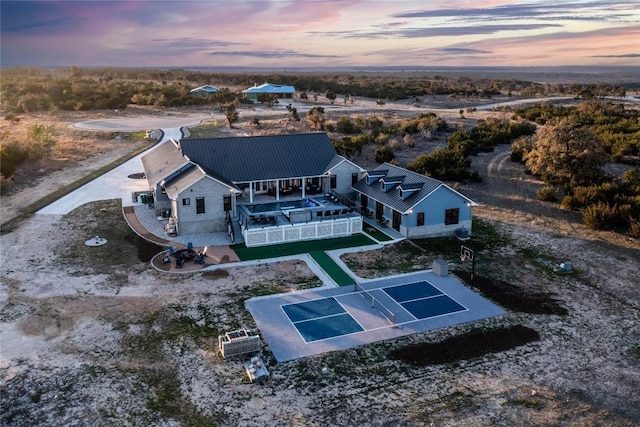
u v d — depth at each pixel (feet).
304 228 114.32
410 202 117.50
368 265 103.50
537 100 457.68
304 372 67.87
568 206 140.77
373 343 75.25
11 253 104.73
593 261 108.17
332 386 65.10
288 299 88.28
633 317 85.61
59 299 86.17
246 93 401.70
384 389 64.75
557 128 160.97
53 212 130.21
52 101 328.70
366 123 256.32
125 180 162.81
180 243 111.34
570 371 69.67
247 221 112.78
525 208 142.41
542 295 92.53
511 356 72.74
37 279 93.45
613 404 63.00
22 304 84.23
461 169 167.32
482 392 64.59
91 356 70.28
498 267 104.42
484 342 76.07
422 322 81.51
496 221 131.64
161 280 94.12
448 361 71.10
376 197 127.13
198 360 69.87
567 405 62.44
